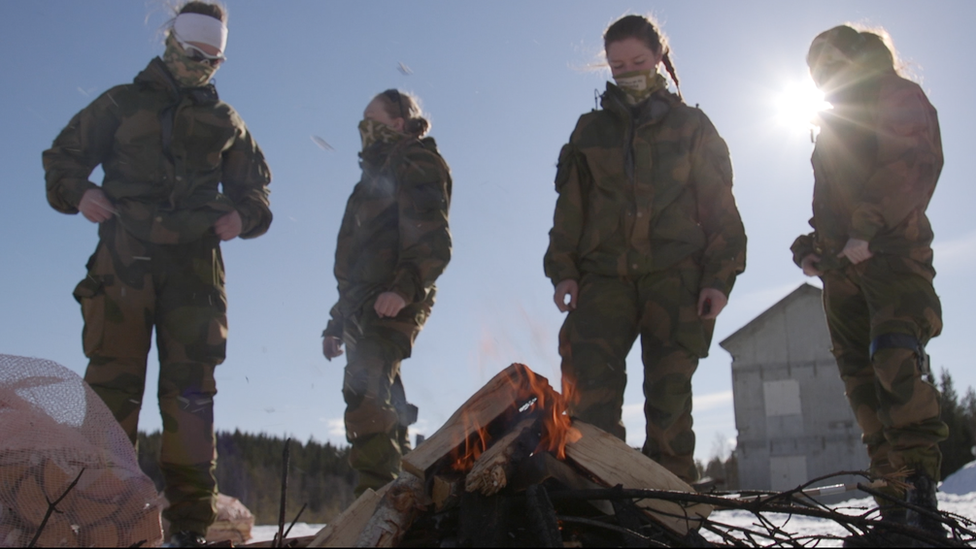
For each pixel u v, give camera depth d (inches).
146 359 144.0
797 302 885.8
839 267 142.9
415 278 163.9
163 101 152.5
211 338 145.5
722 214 145.3
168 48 156.0
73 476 97.7
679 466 138.3
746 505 90.9
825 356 865.5
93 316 141.5
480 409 98.0
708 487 104.3
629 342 145.4
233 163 159.8
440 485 95.5
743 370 888.3
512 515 88.1
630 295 144.6
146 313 143.0
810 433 855.1
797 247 158.2
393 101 178.7
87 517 98.0
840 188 143.1
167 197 148.0
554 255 150.6
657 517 95.1
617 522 90.0
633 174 145.9
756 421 872.9
